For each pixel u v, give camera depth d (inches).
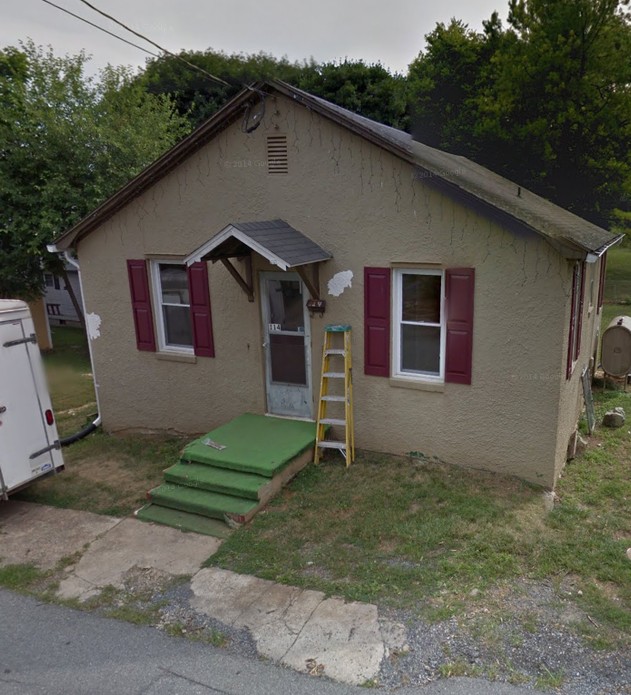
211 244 247.8
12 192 523.5
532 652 150.3
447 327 250.4
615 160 869.2
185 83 749.3
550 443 240.4
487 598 173.2
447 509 227.5
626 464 279.0
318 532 217.9
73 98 573.3
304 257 250.2
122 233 325.4
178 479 254.7
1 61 589.6
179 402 336.2
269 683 145.6
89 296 347.6
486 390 249.1
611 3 797.9
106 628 171.9
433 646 154.3
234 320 305.1
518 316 235.6
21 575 203.0
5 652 163.2
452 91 950.4
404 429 272.4
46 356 625.0
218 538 221.8
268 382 307.7
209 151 288.8
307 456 274.1
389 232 255.0
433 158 293.6
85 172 546.3
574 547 199.8
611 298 831.7
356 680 144.8
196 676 149.6
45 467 264.1
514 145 865.5
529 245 227.5
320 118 258.4
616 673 142.3
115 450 328.8
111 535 230.2
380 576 187.6
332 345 279.7
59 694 145.7
